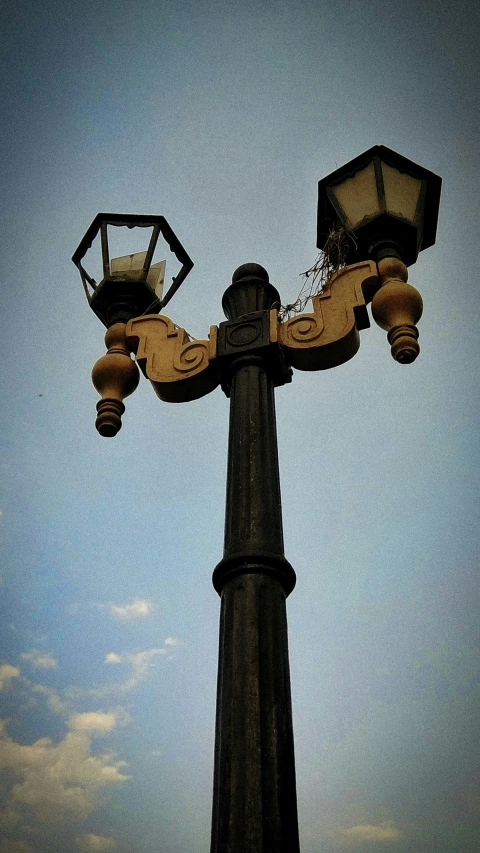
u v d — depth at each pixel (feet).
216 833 7.51
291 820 7.53
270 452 10.82
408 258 13.69
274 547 9.57
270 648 8.60
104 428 12.82
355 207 13.89
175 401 12.94
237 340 12.33
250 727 7.93
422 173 14.35
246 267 13.70
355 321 12.13
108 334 13.69
